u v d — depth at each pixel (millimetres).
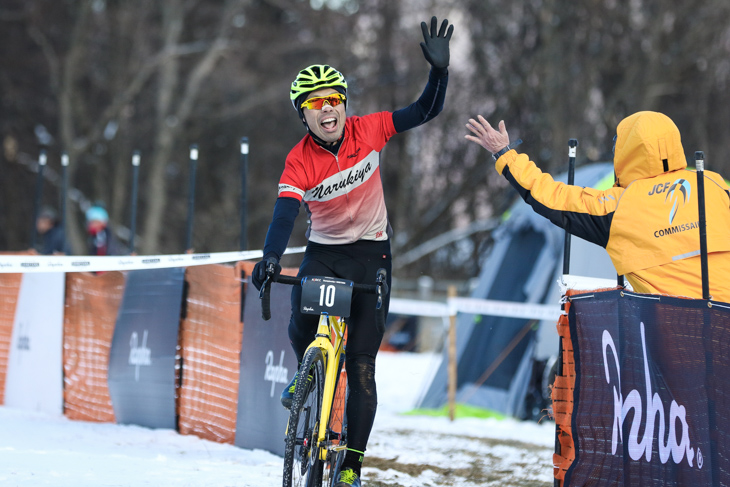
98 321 14688
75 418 14836
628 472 7551
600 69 46750
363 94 55188
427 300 34406
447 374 19266
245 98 61688
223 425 12648
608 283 8641
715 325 7484
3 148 55938
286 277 7902
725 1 45844
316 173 8359
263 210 63594
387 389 22750
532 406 17734
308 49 59781
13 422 13586
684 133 48406
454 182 52312
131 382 13984
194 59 62094
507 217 20531
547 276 18438
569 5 44719
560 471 7922
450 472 11328
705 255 7488
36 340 15602
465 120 50719
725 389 7445
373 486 10062
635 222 7770
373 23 54969
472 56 49188
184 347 13398
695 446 7422
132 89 55406
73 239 55875
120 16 55438
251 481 9414
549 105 44812
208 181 65500
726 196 7859
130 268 10633
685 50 46750
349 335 8570
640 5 46750
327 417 7969
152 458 10961
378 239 8766
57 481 8852
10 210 56469
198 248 64250
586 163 19922
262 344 12164
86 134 56656
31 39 56906
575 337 7902
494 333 19016
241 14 59938
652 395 7516
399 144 56875
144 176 62000
